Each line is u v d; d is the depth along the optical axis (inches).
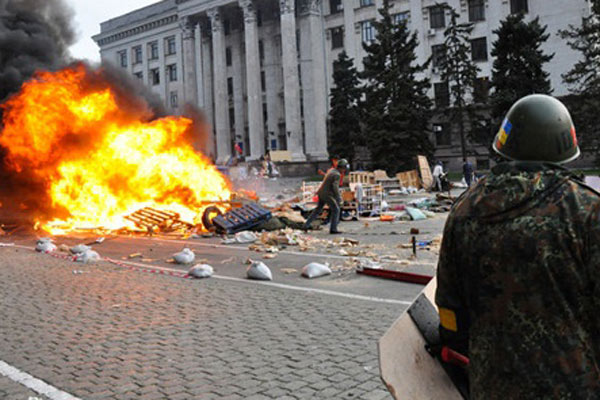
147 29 2861.7
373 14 2158.0
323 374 167.9
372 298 267.0
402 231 526.3
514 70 1503.4
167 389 160.4
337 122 2016.5
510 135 72.0
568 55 1808.6
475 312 70.6
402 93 1648.6
